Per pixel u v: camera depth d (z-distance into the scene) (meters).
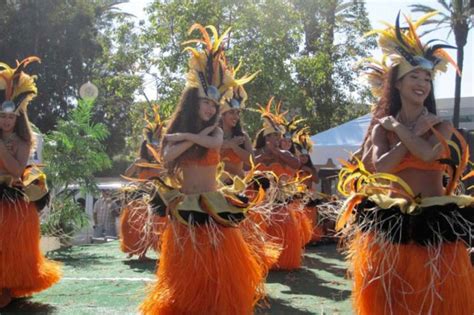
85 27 24.86
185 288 3.66
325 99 20.75
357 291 3.29
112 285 5.61
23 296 5.00
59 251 8.59
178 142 3.86
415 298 3.09
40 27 24.03
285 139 7.45
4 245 4.47
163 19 15.54
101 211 12.42
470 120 28.41
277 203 6.01
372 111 3.78
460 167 3.18
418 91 3.27
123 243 7.47
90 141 9.72
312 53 21.70
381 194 3.32
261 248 4.25
